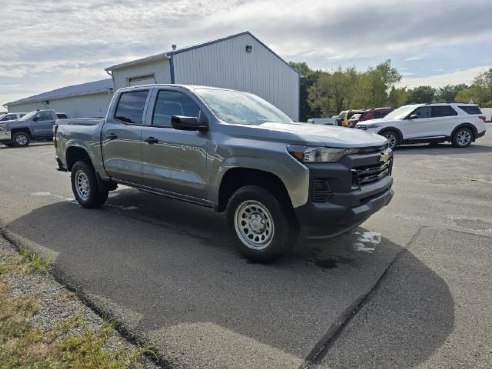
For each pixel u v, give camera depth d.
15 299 3.05
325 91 53.03
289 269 3.68
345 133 3.84
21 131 19.83
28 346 2.43
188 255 4.03
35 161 12.82
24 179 8.97
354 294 3.18
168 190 4.63
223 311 2.90
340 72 53.00
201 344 2.49
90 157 5.68
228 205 3.93
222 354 2.40
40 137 20.52
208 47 19.66
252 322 2.76
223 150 3.86
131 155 5.02
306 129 3.83
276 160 3.46
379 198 3.80
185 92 4.49
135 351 2.42
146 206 6.13
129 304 3.00
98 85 32.75
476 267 3.68
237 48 20.89
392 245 4.30
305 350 2.44
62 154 6.36
